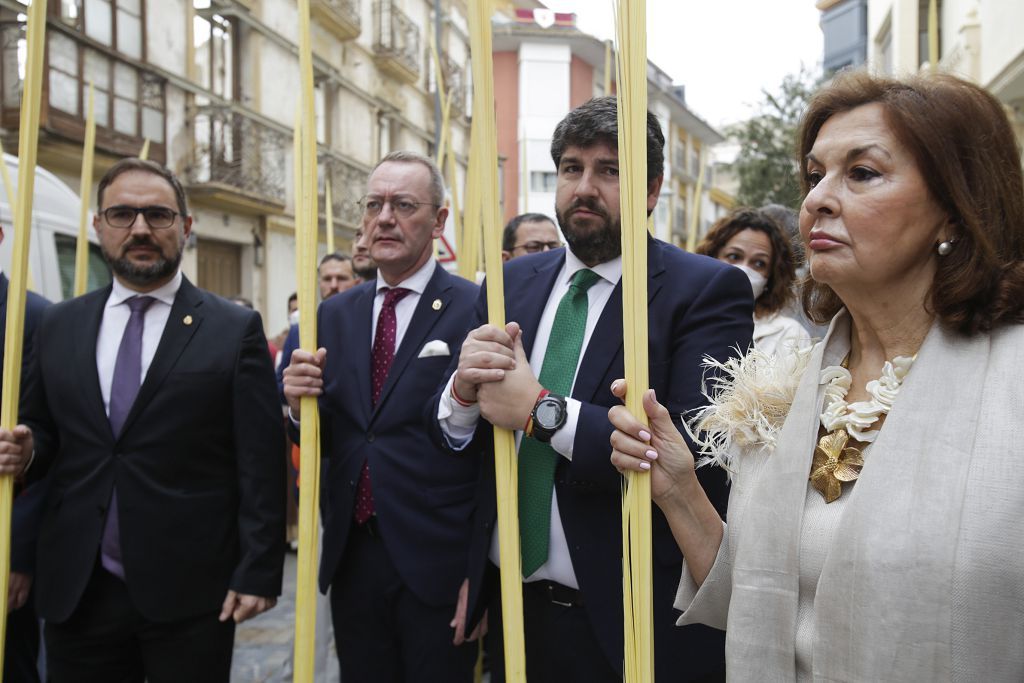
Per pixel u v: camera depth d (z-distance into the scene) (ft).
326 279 14.23
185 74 36.63
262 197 40.73
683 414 4.59
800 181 3.76
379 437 7.29
